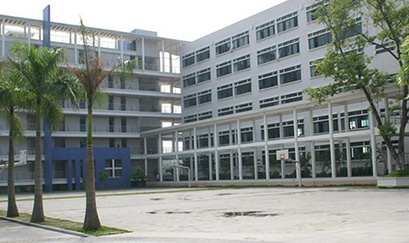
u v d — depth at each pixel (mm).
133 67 17047
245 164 58469
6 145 60250
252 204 25078
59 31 65375
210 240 12008
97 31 66500
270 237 11945
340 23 36438
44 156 60906
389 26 34500
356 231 12094
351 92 39125
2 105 22047
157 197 36844
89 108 16344
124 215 21766
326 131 51000
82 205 30469
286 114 51844
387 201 22453
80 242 13352
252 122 57688
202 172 63906
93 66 16578
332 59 36125
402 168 34906
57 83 18328
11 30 64062
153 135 68688
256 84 60406
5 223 20578
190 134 62875
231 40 64688
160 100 75125
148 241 12594
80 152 62875
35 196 19703
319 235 11758
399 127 37344
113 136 67750
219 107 66062
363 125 47062
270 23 58906
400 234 11117
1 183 57812
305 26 54188
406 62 9992
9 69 21016
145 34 72750
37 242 13945
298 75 54844
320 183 43281
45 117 20703
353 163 47688
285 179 46938
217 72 66938
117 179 65625
